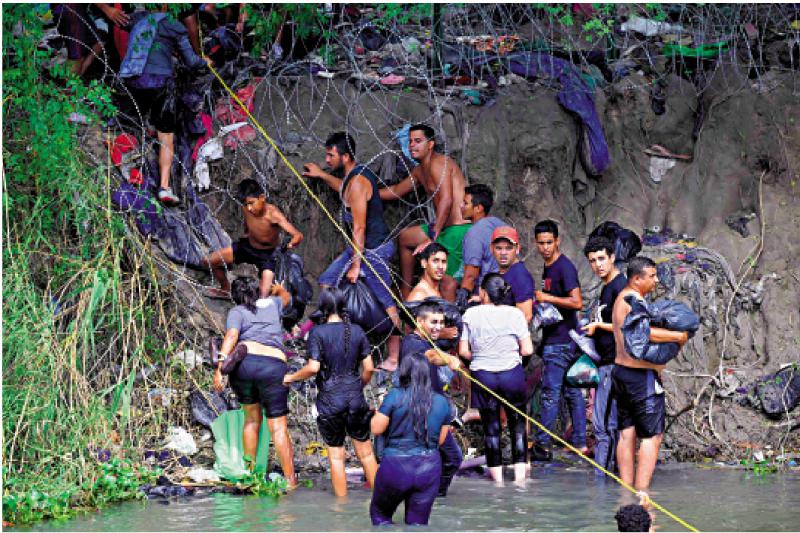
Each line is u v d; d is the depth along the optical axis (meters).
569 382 17.95
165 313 20.78
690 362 21.50
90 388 17.31
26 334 16.59
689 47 26.36
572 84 24.58
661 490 16.27
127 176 21.77
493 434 17.20
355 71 24.78
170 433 18.12
